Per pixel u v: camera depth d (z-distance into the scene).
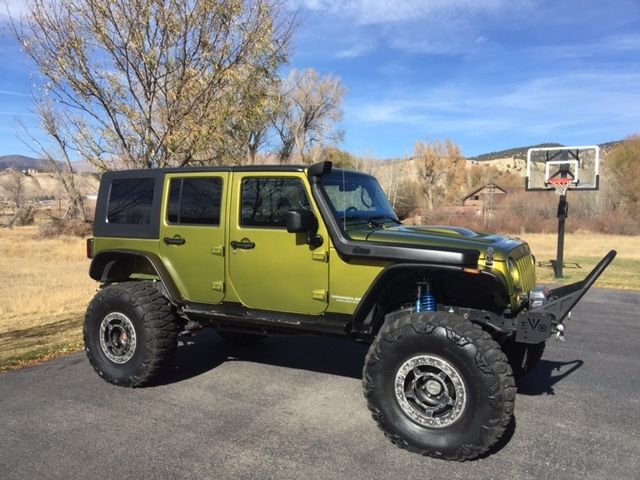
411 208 60.38
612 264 16.69
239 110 8.36
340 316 4.54
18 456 3.83
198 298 5.17
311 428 4.30
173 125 8.05
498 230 35.78
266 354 6.41
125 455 3.84
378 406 4.01
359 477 3.54
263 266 4.78
